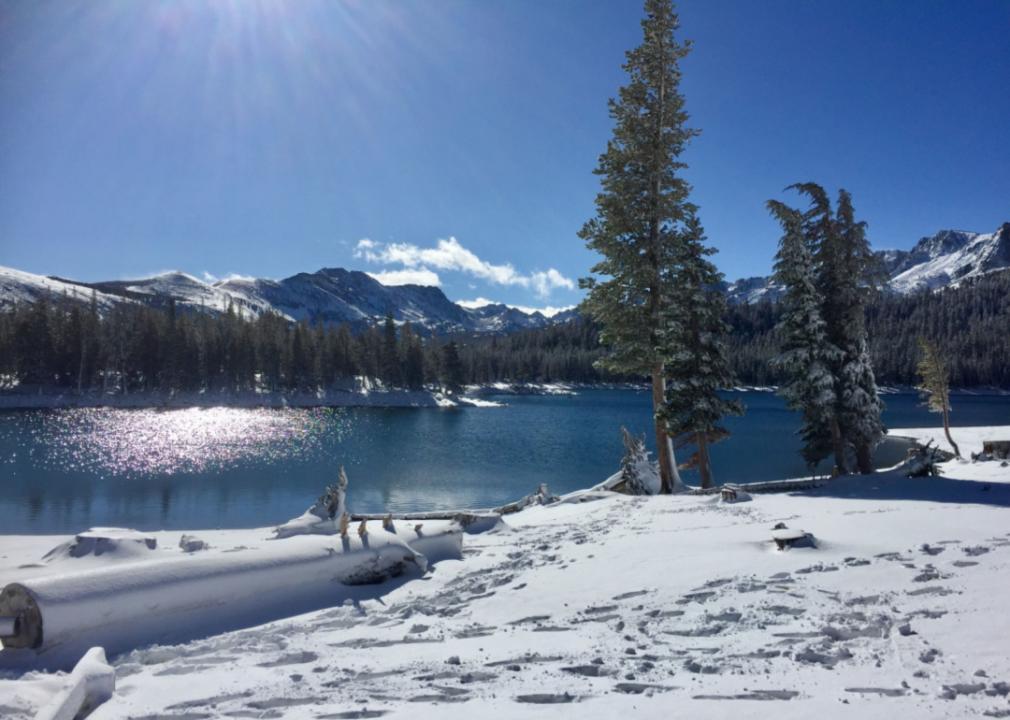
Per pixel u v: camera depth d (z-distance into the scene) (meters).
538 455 51.06
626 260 24.41
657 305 24.55
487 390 167.00
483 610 8.71
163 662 7.26
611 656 6.07
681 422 25.20
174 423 76.31
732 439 63.78
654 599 8.29
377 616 8.99
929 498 16.52
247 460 47.00
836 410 24.88
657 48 25.03
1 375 101.50
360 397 120.69
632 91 25.05
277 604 9.56
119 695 5.80
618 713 4.56
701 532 12.84
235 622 8.89
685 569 9.76
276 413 97.19
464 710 4.84
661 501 19.64
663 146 24.55
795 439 63.72
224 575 9.07
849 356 25.09
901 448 48.81
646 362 24.48
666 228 25.48
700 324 25.73
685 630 6.75
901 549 9.73
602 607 8.17
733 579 8.86
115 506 28.81
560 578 10.11
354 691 5.55
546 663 6.09
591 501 22.27
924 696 4.45
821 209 25.88
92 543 11.27
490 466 44.47
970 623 5.93
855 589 7.71
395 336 132.88
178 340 110.88
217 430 70.00
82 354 103.56
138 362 108.00
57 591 7.61
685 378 25.58
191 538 12.14
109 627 7.83
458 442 60.44
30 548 15.94
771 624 6.71
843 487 20.28
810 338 24.92
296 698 5.41
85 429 66.75
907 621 6.23
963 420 86.38
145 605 8.16
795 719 4.22
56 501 30.08
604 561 10.95
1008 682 4.52
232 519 25.84
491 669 5.98
